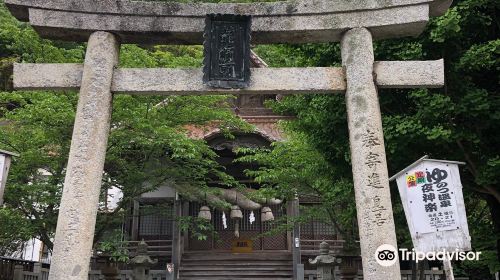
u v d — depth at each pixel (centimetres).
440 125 612
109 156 1037
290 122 994
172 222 1727
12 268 1152
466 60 618
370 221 529
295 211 1644
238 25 609
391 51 693
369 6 600
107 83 594
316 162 973
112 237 1142
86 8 614
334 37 627
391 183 741
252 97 1945
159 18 620
